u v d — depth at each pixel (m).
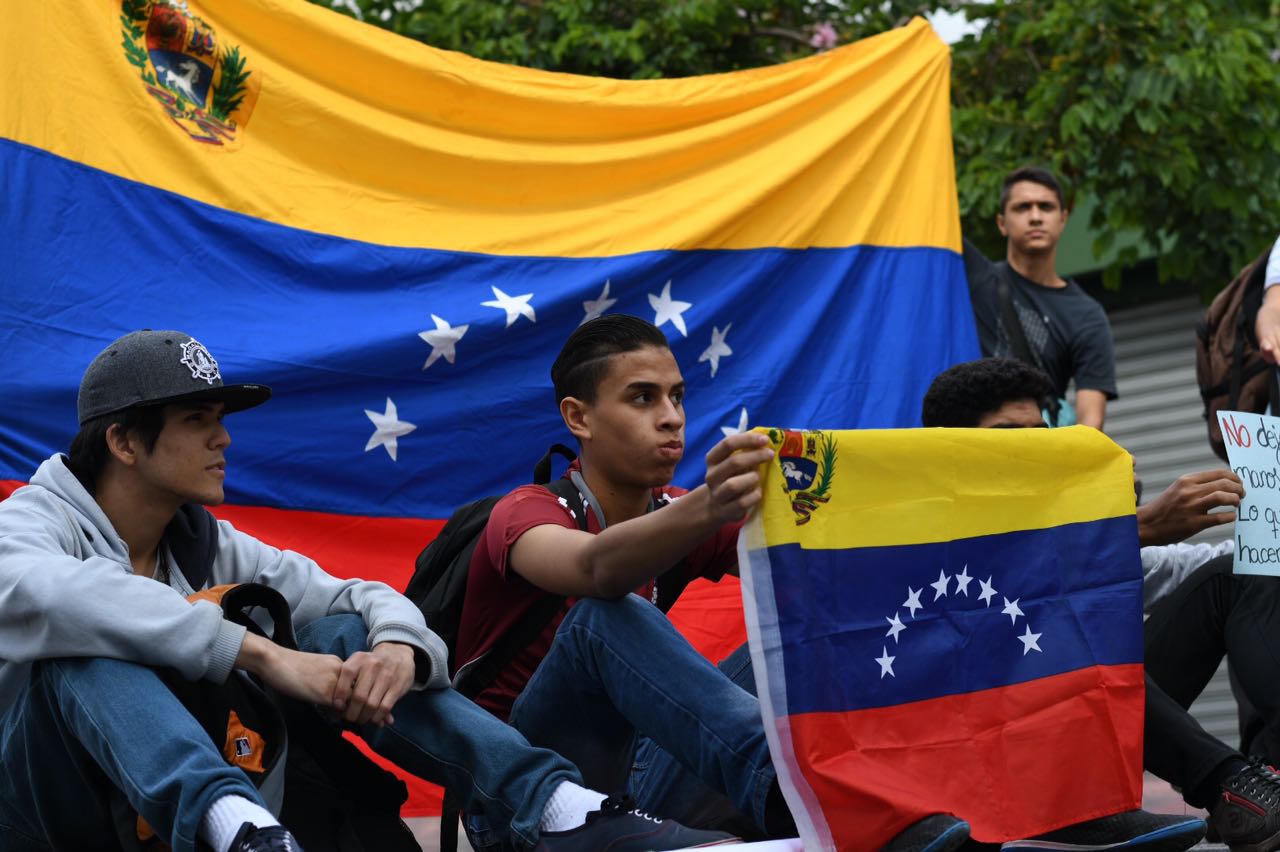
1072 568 3.42
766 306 5.78
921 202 6.12
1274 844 3.53
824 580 3.07
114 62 4.98
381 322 5.16
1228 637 4.02
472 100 5.56
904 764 3.08
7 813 3.21
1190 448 11.40
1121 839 3.29
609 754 3.43
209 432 3.36
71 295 4.73
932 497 3.24
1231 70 8.48
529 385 5.34
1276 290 4.83
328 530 4.97
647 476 3.57
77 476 3.35
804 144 5.95
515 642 3.61
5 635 3.02
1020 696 3.28
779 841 2.98
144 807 2.81
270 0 5.33
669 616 5.14
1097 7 8.77
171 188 5.00
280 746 3.09
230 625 3.08
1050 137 9.05
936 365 5.95
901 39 6.23
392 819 3.34
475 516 3.71
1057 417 6.22
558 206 5.63
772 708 2.95
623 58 8.89
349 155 5.36
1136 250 9.66
